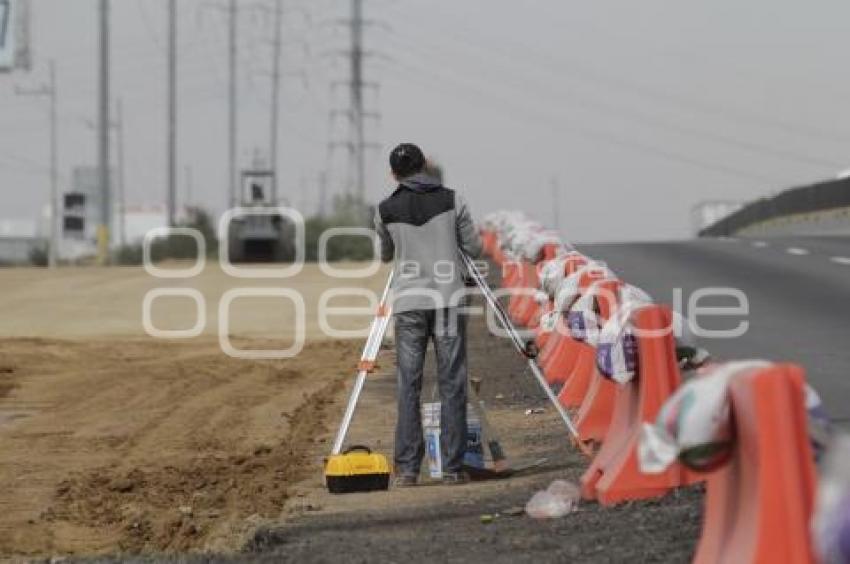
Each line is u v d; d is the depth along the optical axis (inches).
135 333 3494.1
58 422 2101.4
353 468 1451.8
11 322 3821.4
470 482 1489.9
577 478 1401.3
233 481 1592.0
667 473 1210.6
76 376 2632.9
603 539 1082.7
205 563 1116.5
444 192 1503.4
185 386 2477.9
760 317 2815.0
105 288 4911.4
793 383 800.3
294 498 1437.0
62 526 1396.4
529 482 1428.4
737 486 848.3
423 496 1400.1
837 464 730.8
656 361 1235.9
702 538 908.0
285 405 2210.9
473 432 1525.6
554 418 1873.8
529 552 1071.0
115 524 1398.9
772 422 797.2
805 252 4648.1
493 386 2208.4
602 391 1577.3
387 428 1942.7
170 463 1737.2
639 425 1228.5
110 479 1630.2
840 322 2696.9
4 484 1621.6
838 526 711.1
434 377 2346.2
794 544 791.7
